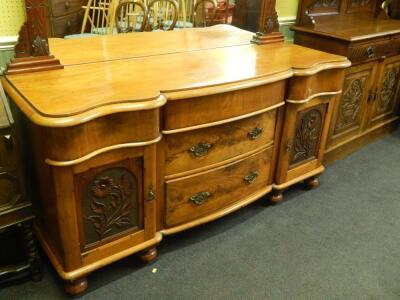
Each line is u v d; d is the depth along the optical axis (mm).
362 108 2393
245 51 1779
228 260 1576
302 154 1911
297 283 1485
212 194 1572
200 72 1443
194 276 1491
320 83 1754
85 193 1220
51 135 1066
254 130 1588
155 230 1474
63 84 1256
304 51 1842
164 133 1312
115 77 1346
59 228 1224
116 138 1185
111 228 1342
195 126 1361
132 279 1462
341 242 1714
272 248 1654
